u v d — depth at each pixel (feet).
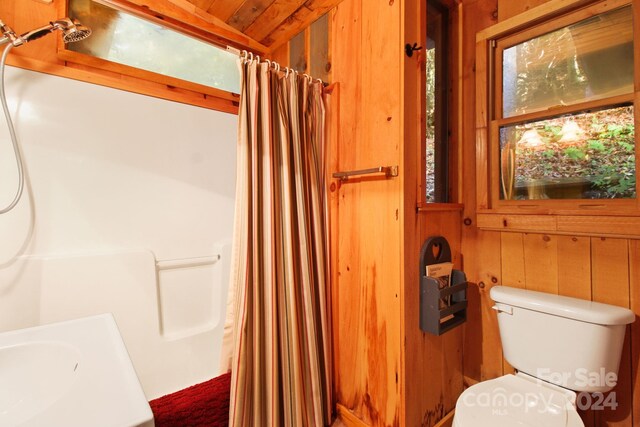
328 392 4.44
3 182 3.53
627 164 3.35
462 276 4.33
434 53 4.84
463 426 2.84
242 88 3.80
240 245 3.80
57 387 2.27
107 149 4.21
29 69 3.69
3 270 3.51
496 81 4.41
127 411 1.67
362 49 4.39
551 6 3.77
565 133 3.79
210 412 4.14
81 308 3.87
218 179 5.25
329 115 4.89
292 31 5.84
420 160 4.01
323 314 4.42
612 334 3.12
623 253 3.39
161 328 4.55
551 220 3.79
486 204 4.43
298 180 4.22
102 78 4.17
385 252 4.06
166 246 4.70
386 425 4.02
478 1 4.63
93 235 4.11
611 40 3.47
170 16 4.97
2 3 3.62
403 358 3.82
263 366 3.78
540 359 3.54
